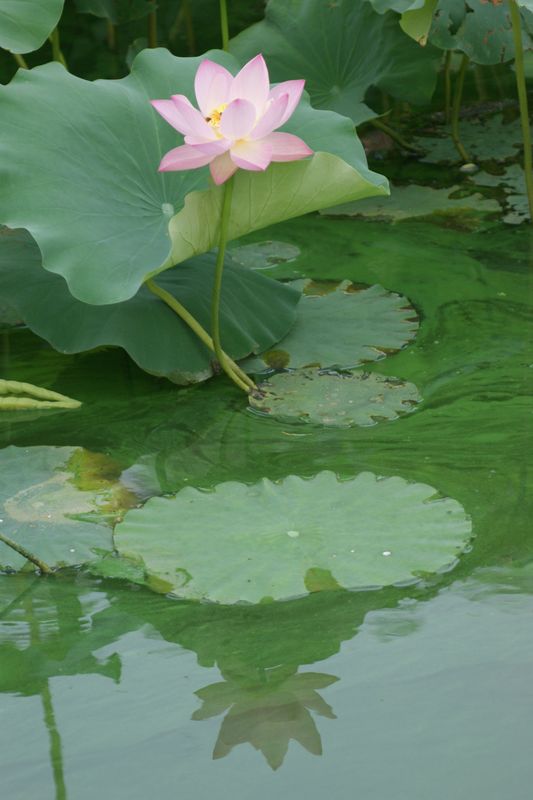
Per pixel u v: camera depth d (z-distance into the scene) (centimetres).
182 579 412
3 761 390
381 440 438
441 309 471
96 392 452
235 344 455
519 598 407
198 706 396
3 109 446
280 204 440
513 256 488
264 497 424
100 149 448
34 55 585
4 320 473
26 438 441
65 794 387
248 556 414
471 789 385
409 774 387
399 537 416
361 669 399
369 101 529
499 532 418
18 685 399
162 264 434
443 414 443
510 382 450
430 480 428
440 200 511
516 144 534
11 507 425
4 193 439
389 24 511
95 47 600
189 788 387
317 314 469
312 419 443
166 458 435
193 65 463
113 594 411
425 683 397
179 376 451
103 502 426
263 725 393
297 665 400
